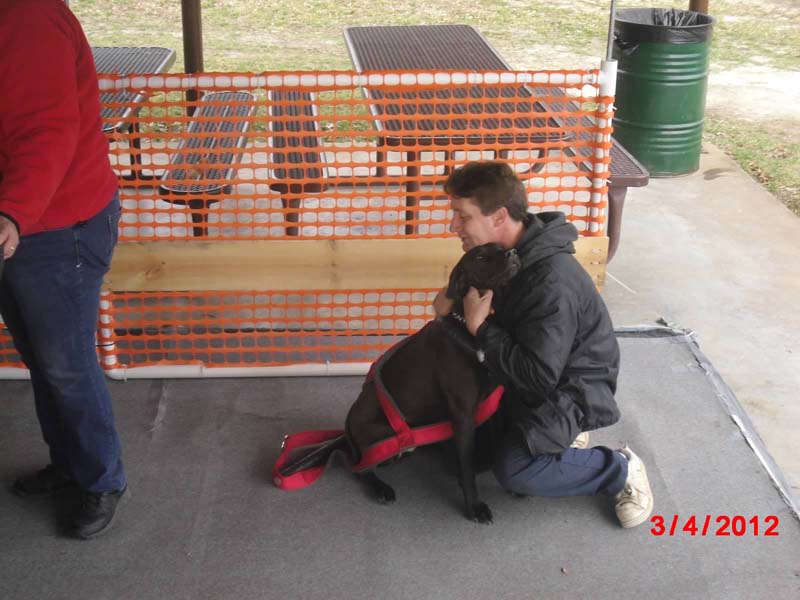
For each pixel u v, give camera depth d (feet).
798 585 9.37
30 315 8.86
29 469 11.11
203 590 9.28
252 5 43.86
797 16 42.83
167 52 21.72
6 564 9.61
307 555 9.78
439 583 9.40
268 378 13.14
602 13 43.47
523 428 9.59
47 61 7.67
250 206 19.01
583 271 9.30
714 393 12.72
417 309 15.24
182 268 12.41
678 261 17.21
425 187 19.48
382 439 10.27
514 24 41.27
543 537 10.05
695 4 21.85
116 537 10.00
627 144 21.50
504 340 9.20
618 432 11.83
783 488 10.81
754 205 19.94
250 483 10.92
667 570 9.57
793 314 15.33
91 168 8.70
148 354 13.37
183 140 16.75
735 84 31.42
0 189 7.52
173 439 11.73
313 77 11.57
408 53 21.48
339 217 18.54
